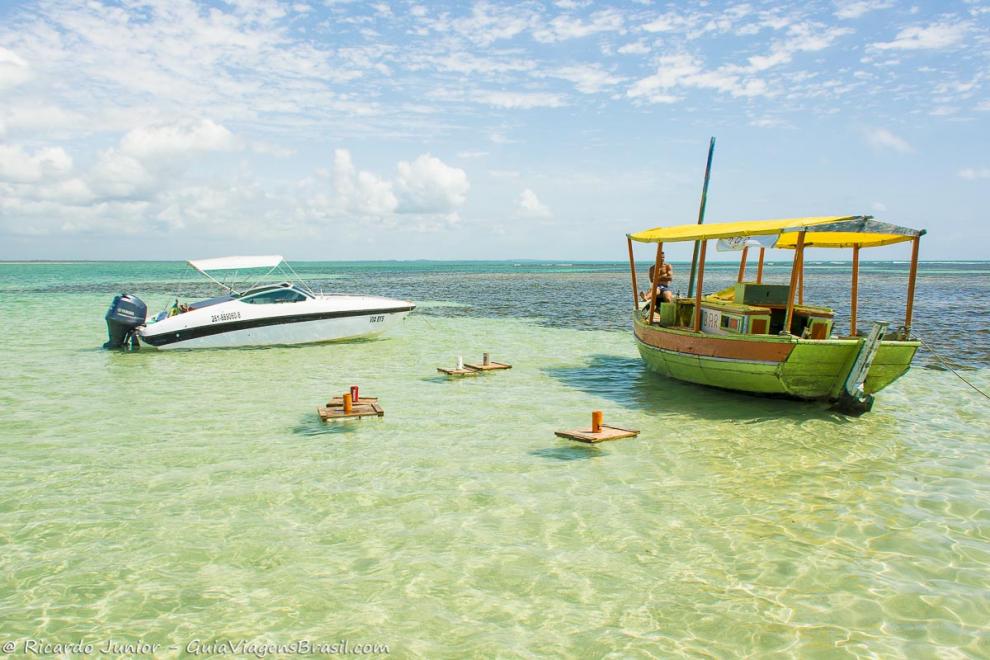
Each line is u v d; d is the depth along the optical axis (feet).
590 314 106.11
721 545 22.57
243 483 28.12
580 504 26.05
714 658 16.42
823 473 29.86
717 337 42.57
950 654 16.62
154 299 138.82
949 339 73.10
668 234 48.62
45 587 19.65
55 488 27.45
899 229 38.32
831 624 17.90
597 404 42.93
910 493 27.40
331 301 68.74
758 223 41.86
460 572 20.59
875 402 44.29
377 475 29.19
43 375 52.39
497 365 55.26
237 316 64.75
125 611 18.39
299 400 43.80
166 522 24.13
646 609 18.61
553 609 18.60
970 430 37.22
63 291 168.76
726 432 36.42
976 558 21.67
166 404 42.50
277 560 21.34
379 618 18.07
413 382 50.24
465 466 30.50
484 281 241.55
